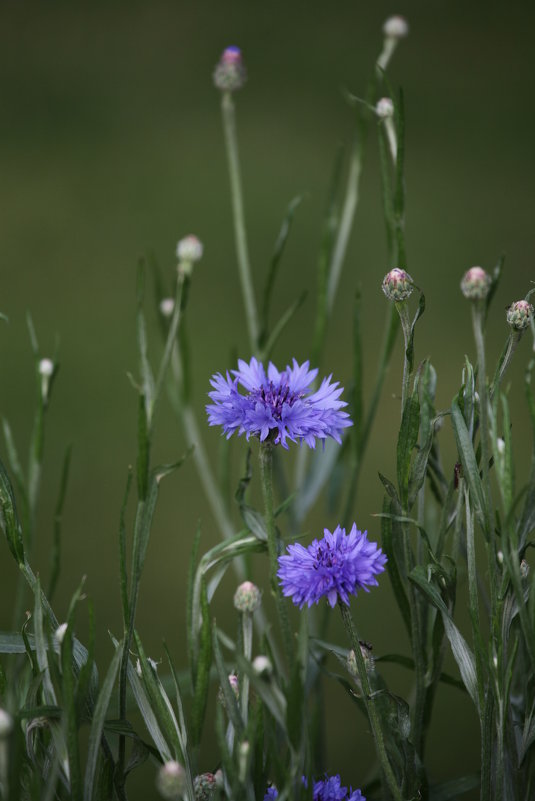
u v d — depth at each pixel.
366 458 2.57
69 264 3.51
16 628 1.29
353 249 3.58
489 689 1.18
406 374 1.18
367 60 4.98
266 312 1.37
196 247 1.27
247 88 4.76
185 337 1.41
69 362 3.04
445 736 1.86
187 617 1.22
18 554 1.19
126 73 4.94
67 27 5.41
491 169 3.97
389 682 1.98
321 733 1.33
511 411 2.63
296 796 1.16
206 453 2.68
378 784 1.26
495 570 1.17
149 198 3.92
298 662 1.14
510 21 5.29
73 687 1.15
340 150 1.38
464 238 3.54
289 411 1.18
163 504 2.55
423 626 1.24
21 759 1.16
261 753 1.17
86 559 2.36
